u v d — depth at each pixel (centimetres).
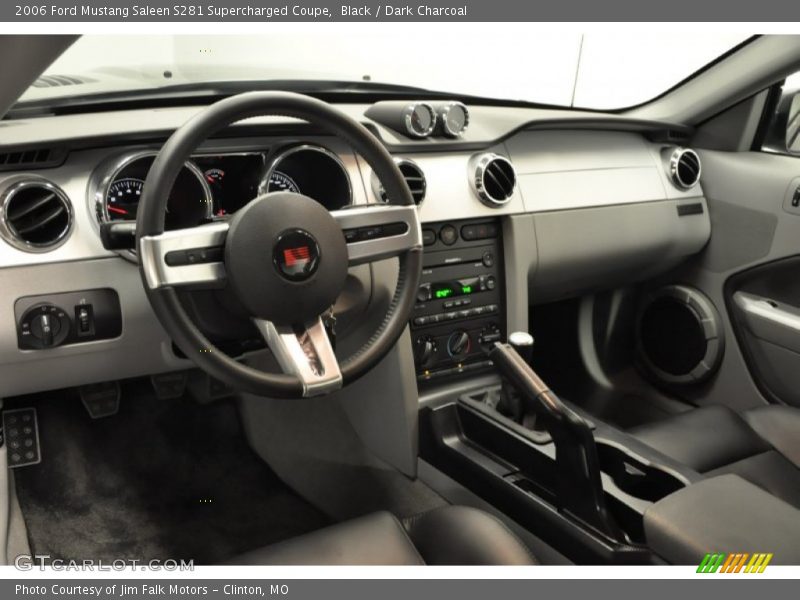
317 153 135
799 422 147
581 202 172
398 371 157
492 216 161
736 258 187
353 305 144
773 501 95
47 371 121
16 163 113
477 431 152
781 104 187
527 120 167
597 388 212
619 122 179
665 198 186
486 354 168
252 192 130
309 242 104
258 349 124
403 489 170
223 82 157
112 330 121
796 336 171
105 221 117
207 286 104
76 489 157
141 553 146
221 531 154
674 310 200
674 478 121
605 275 188
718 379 193
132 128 121
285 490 167
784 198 175
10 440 153
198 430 174
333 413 188
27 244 113
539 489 135
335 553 96
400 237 117
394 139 149
